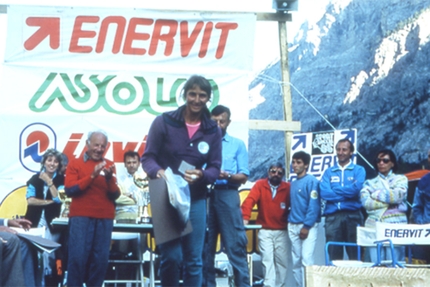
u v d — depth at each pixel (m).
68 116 10.20
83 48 10.37
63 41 10.34
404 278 6.00
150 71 10.40
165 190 5.21
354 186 8.35
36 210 8.09
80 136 10.19
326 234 8.49
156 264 8.61
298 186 8.83
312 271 5.99
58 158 8.34
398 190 7.90
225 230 6.82
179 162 5.47
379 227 6.41
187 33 10.52
